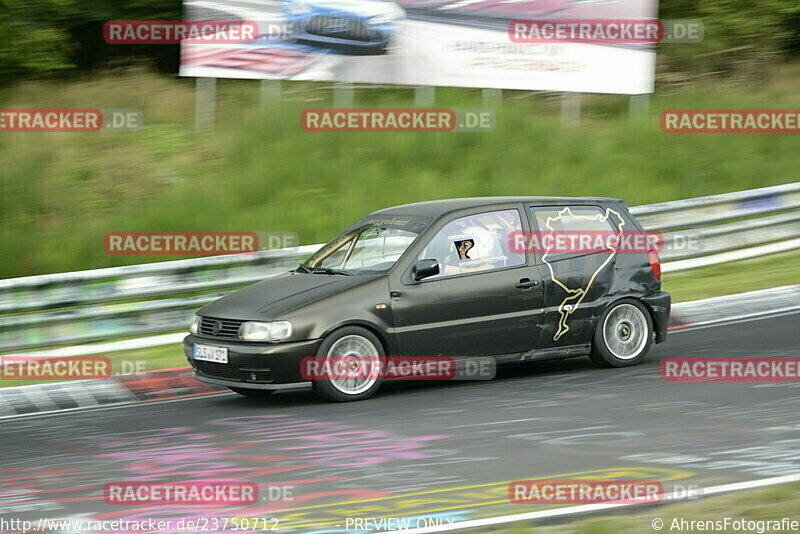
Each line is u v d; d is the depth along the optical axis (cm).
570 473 1429
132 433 1867
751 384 1972
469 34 4597
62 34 5316
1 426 2023
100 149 4353
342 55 4581
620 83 4659
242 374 2025
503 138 4578
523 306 2141
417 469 1495
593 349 2216
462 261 2127
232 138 4488
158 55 5716
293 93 4950
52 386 2314
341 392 2008
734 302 2878
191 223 3784
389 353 2048
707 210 3569
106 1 5484
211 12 4500
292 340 1986
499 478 1424
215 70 4525
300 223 3819
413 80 4609
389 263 2100
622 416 1767
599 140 4628
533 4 4597
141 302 2977
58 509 1383
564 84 4644
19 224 3816
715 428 1650
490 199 2231
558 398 1939
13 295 2797
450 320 2088
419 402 1973
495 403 1923
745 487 1305
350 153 4372
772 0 5912
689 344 2436
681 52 5738
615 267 2238
